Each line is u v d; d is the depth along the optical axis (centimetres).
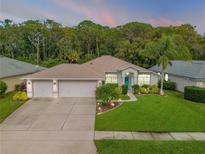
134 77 3120
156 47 2805
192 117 1784
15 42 6981
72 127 1517
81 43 6688
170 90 3462
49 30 7144
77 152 1108
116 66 3253
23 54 7156
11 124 1582
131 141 1251
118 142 1230
